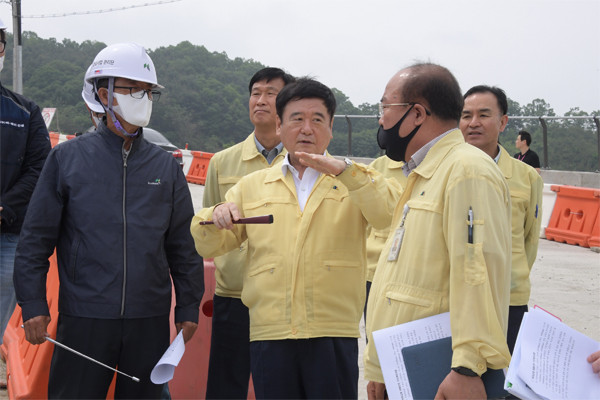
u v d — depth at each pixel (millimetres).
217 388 3816
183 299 3264
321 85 2967
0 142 3938
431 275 2279
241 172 4066
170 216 3227
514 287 3807
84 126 42062
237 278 3721
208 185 4172
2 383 4582
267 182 3088
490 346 2082
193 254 3293
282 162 3111
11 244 4145
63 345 2951
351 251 2979
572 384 2023
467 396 2080
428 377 2188
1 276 4117
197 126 44656
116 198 3061
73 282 3023
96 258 2998
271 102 3945
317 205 2955
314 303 2908
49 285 4336
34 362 3959
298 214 2984
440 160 2373
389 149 2533
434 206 2297
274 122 3977
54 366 3064
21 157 4031
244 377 3807
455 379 2090
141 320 3062
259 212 3045
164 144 20859
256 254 3020
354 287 2980
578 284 7691
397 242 2408
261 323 2951
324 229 2947
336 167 2701
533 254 4152
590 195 10656
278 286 2934
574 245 10773
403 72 2486
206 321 4109
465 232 2156
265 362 2934
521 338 2072
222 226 2842
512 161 4062
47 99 46281
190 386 4062
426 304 2275
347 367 2945
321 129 2949
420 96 2424
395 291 2375
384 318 2414
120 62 3070
